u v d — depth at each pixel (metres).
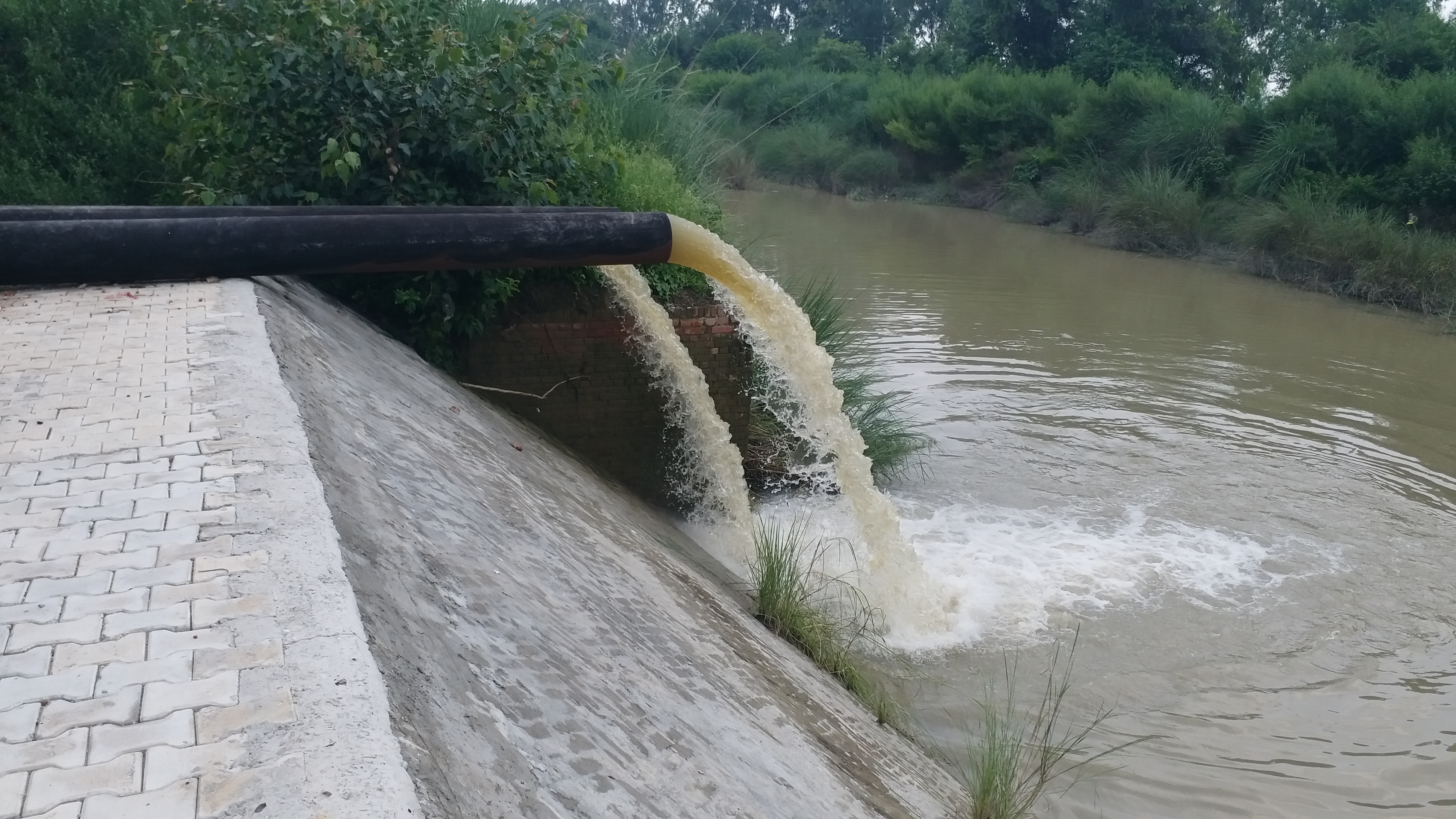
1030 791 5.40
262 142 7.05
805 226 25.89
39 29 8.68
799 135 37.41
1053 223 28.77
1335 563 8.26
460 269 5.83
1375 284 19.06
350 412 4.18
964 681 6.41
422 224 5.66
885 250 22.48
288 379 4.02
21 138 8.37
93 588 2.50
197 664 2.22
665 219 6.39
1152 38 35.03
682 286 8.21
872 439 9.77
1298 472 10.16
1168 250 24.12
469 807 2.08
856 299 16.94
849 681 5.88
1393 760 5.86
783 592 6.19
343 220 5.49
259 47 6.81
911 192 35.12
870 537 7.21
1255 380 13.26
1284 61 32.94
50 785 1.88
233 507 2.93
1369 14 35.19
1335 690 6.54
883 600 7.06
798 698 4.71
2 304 4.88
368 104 6.89
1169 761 5.74
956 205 33.47
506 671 2.82
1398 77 26.97
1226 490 9.63
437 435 4.82
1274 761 5.81
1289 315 17.47
